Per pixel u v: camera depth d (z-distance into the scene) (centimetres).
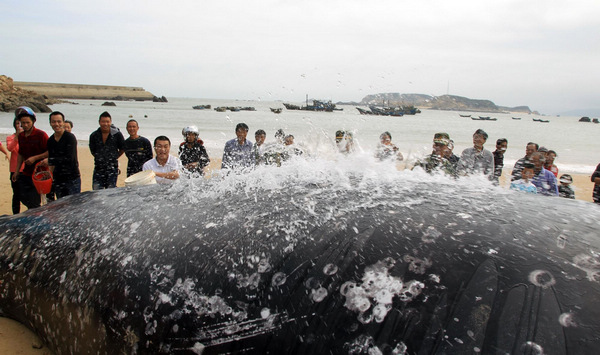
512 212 172
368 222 171
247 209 200
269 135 2039
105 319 190
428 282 138
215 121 4275
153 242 195
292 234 172
